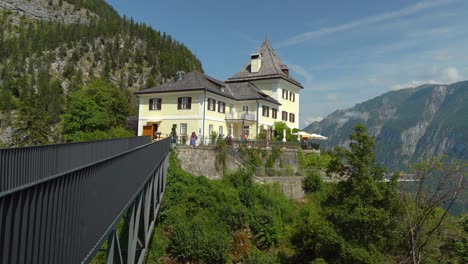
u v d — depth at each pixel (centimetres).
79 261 598
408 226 2372
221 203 2748
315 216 2784
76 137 4094
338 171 2473
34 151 564
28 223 428
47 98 11388
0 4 18238
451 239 2553
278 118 5503
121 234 2003
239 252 2481
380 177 2402
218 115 4484
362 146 2400
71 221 559
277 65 5894
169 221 2375
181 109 4306
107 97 5438
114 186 815
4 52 14475
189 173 3014
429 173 2320
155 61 17338
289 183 3575
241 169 3366
